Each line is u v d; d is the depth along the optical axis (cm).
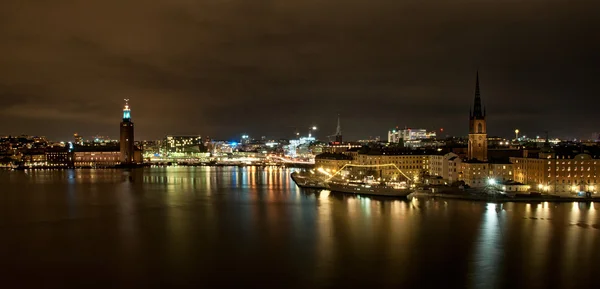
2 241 15312
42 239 15525
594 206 19875
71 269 12475
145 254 13675
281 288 10912
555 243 14050
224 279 11538
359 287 10925
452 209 19575
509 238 14612
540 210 19025
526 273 11675
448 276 11525
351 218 18125
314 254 13362
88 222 18250
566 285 10944
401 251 13488
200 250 13988
